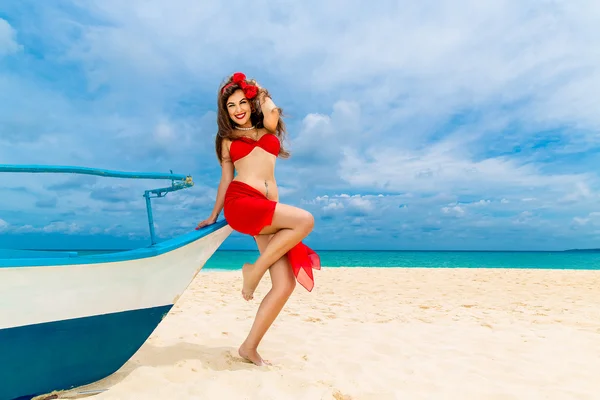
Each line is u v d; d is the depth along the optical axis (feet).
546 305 23.59
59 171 9.46
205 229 11.06
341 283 33.91
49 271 8.23
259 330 11.46
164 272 9.89
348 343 14.34
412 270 49.98
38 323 8.24
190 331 15.40
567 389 10.29
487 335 15.89
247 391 9.21
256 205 11.16
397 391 9.86
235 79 12.17
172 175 10.87
